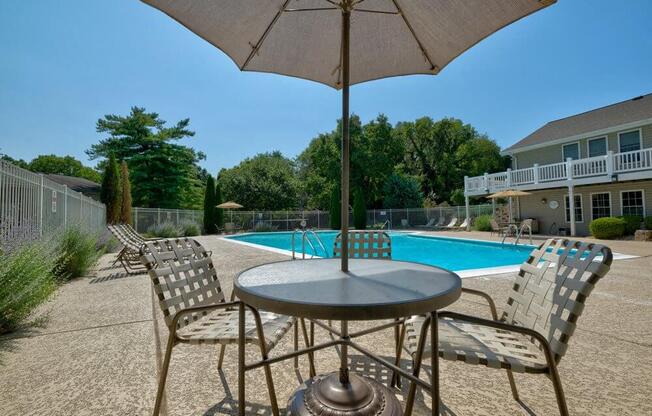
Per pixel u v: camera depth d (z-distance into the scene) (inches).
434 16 84.2
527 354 55.4
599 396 72.3
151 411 67.5
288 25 90.9
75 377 81.6
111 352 96.6
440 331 66.1
